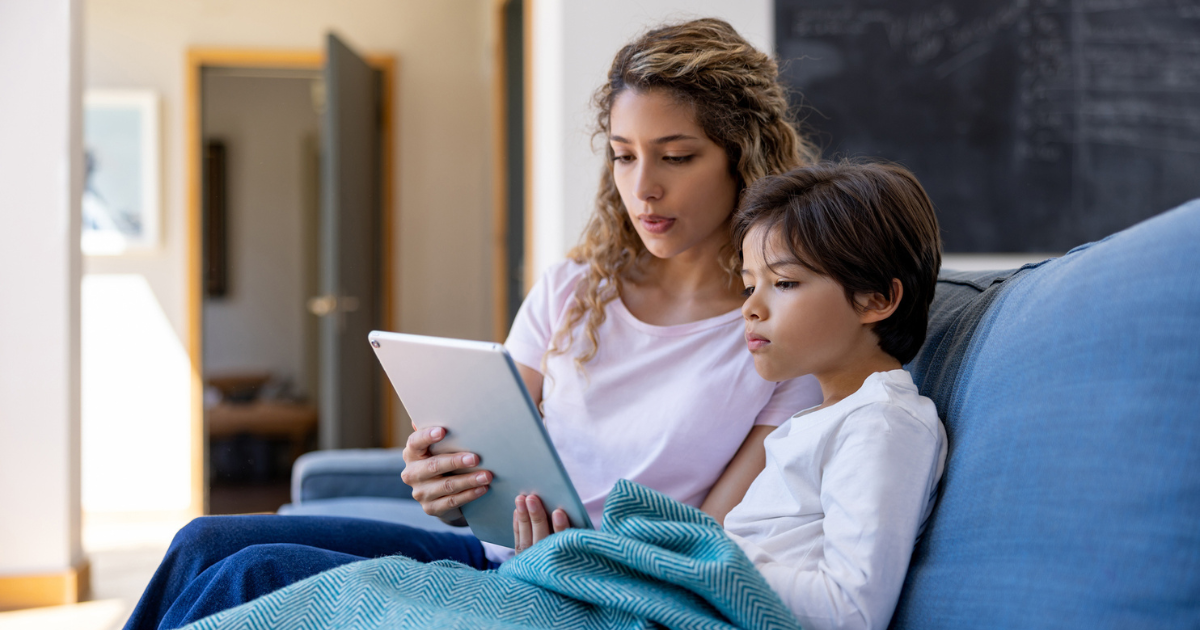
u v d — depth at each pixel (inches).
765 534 34.4
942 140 113.1
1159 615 22.6
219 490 176.7
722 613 28.7
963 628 27.0
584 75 101.0
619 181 46.0
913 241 34.7
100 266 161.0
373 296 180.5
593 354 46.7
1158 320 24.8
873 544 29.4
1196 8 116.9
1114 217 117.0
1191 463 23.0
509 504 37.8
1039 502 26.3
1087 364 26.6
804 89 110.0
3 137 102.3
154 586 39.9
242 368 212.1
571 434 46.2
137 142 162.6
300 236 214.7
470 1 184.7
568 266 51.1
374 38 180.5
